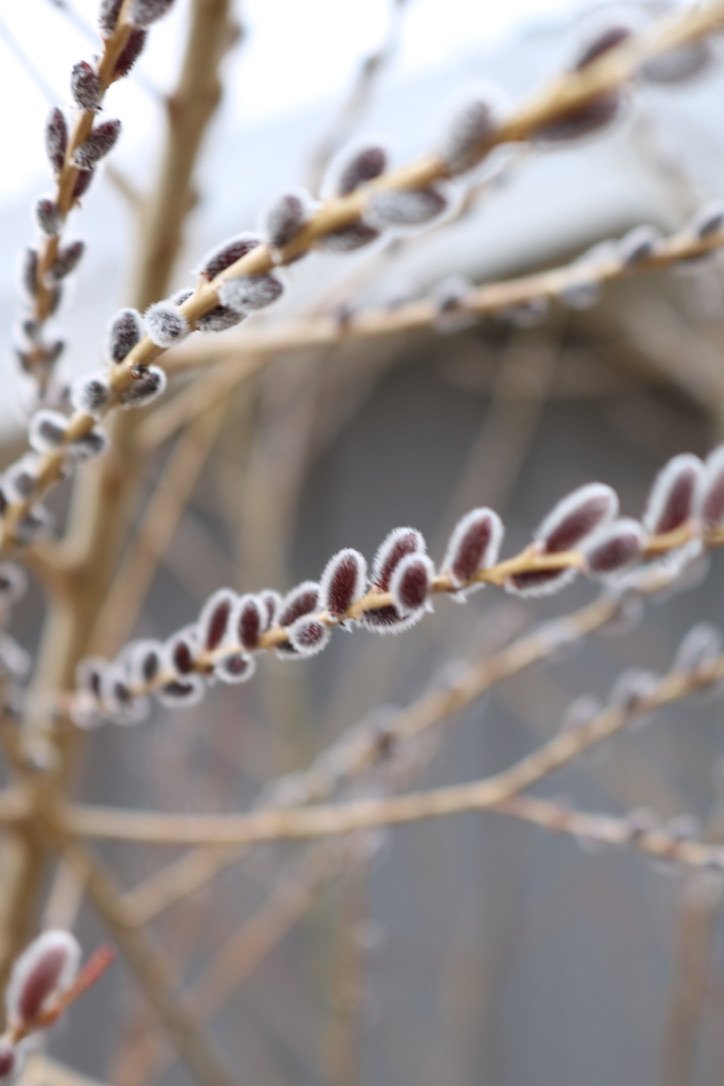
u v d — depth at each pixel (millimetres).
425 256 1198
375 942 831
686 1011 931
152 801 1271
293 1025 1273
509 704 1437
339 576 428
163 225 621
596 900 1399
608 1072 1432
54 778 625
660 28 345
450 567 429
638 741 1471
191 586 1376
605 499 428
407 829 1386
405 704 1420
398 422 1519
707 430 1606
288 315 859
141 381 424
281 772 1181
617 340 1426
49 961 444
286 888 953
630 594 588
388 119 1258
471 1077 1258
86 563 672
